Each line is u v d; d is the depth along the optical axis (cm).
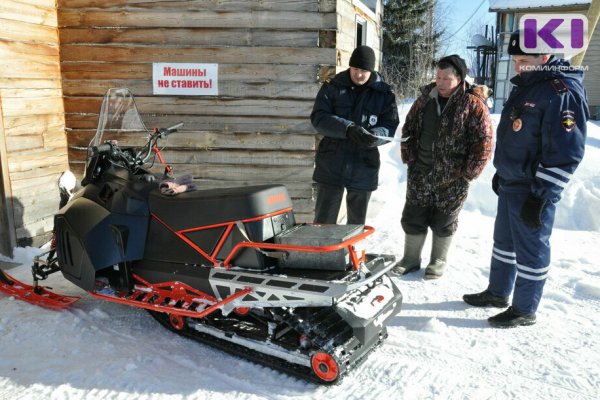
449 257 447
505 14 1752
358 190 392
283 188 291
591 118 1595
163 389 252
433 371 270
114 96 357
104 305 347
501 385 258
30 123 450
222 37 464
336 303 251
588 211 549
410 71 1745
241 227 271
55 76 477
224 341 288
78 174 500
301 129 475
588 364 276
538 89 297
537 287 314
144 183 316
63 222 326
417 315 338
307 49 460
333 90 374
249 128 479
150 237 304
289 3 453
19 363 275
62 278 399
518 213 313
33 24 447
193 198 288
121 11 466
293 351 259
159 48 470
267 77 468
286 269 269
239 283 263
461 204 387
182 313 276
